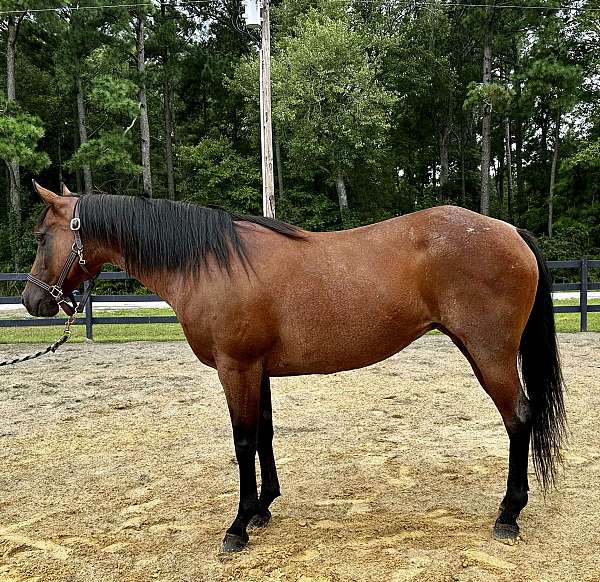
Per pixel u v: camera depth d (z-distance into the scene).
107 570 2.48
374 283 2.61
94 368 7.09
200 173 24.97
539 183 27.52
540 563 2.42
